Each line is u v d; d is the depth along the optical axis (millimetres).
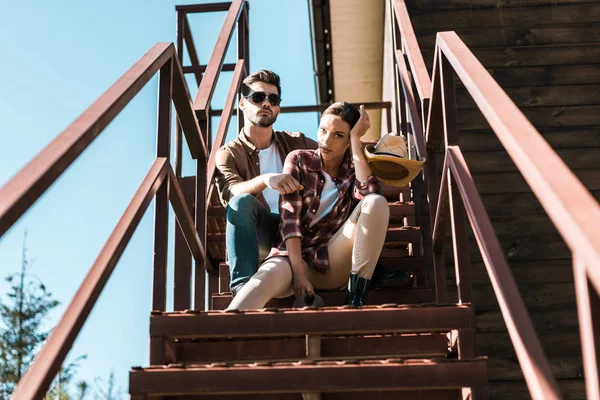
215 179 3455
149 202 2395
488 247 1801
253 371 1947
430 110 2939
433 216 3105
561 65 4824
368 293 2928
